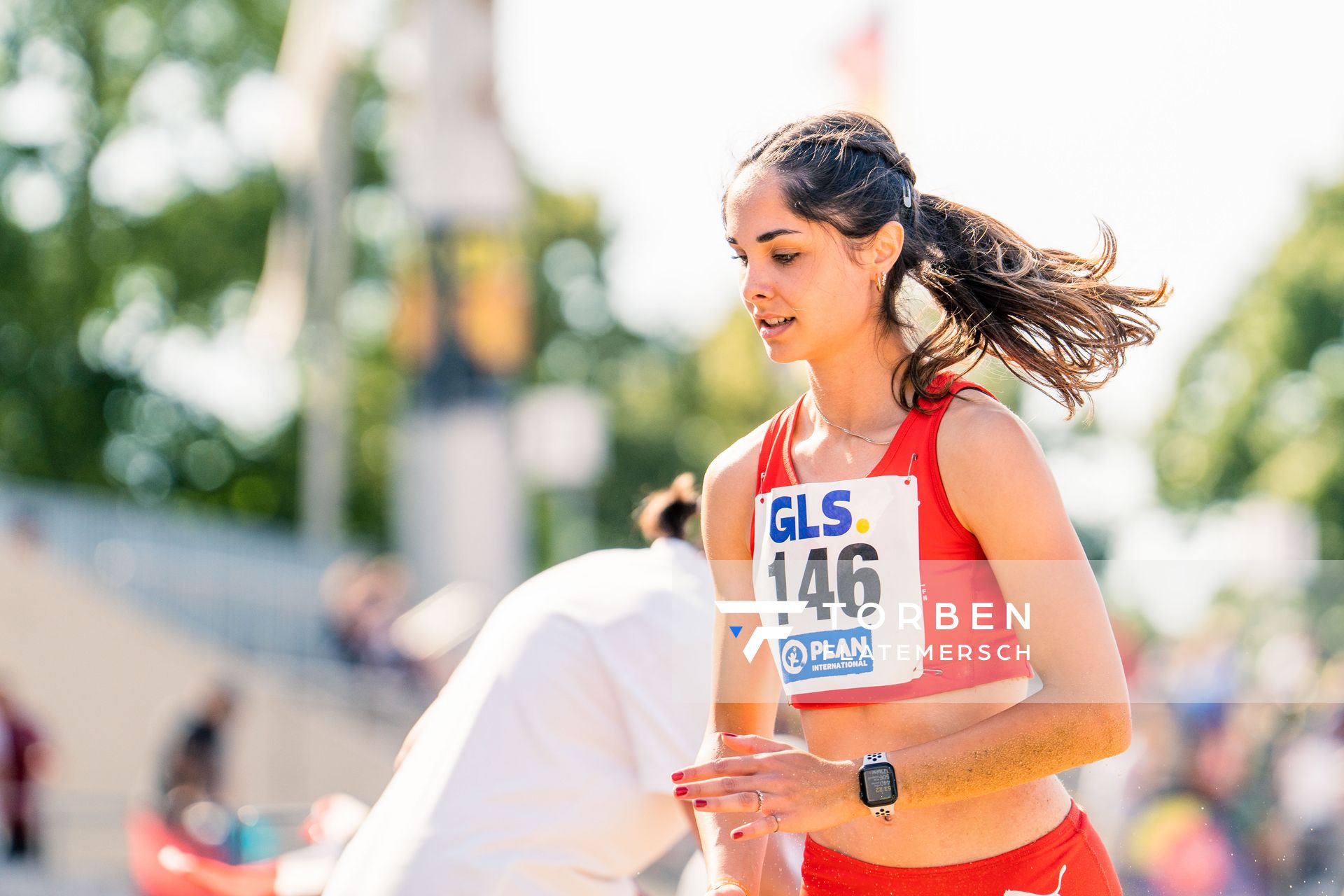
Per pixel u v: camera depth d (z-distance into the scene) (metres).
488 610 24.66
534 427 31.22
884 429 4.35
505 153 25.64
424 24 25.39
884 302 4.35
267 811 8.82
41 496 27.61
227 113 61.28
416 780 5.19
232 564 28.98
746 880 4.67
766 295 4.23
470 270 25.72
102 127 59.53
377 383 66.31
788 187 4.19
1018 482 4.10
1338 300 59.75
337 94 37.59
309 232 39.41
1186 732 12.87
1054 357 4.62
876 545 4.30
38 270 58.25
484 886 4.98
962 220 4.61
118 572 27.95
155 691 23.84
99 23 59.66
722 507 4.77
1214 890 11.77
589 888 5.14
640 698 5.18
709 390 81.62
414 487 26.23
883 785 3.93
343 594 26.58
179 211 60.25
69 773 23.62
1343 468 56.44
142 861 9.78
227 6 61.47
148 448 62.09
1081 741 4.02
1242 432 60.81
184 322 61.41
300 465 63.19
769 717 4.96
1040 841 4.42
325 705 22.62
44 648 23.89
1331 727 12.66
